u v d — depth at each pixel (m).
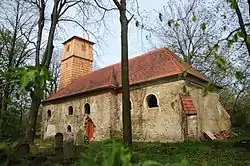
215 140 17.42
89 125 23.92
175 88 19.09
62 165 6.60
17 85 1.75
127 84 11.16
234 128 22.22
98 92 23.84
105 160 0.98
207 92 3.18
